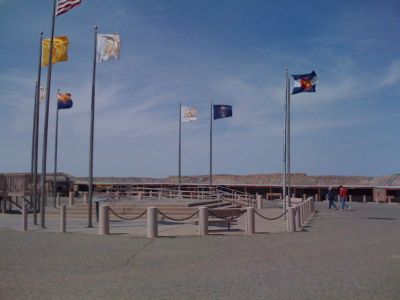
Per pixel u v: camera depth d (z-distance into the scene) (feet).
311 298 30.22
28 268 40.86
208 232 67.87
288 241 59.21
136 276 37.55
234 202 142.10
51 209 120.47
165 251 50.52
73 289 32.83
